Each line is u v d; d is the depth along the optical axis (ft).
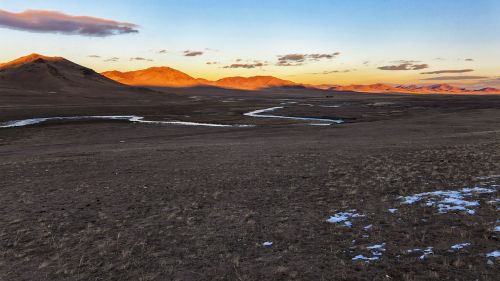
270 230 47.83
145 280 36.45
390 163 85.46
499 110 265.75
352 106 442.91
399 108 389.39
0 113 299.79
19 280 37.73
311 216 52.03
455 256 35.88
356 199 57.93
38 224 54.75
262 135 179.52
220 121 270.87
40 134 199.72
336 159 95.91
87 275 38.09
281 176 79.10
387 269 34.94
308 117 314.76
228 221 52.42
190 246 44.29
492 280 30.91
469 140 122.42
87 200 67.21
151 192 71.36
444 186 60.49
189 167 94.63
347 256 38.52
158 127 229.04
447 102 492.54
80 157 118.01
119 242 46.57
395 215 49.06
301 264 37.63
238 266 38.27
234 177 80.38
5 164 108.99
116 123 249.14
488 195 52.85
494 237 38.73
